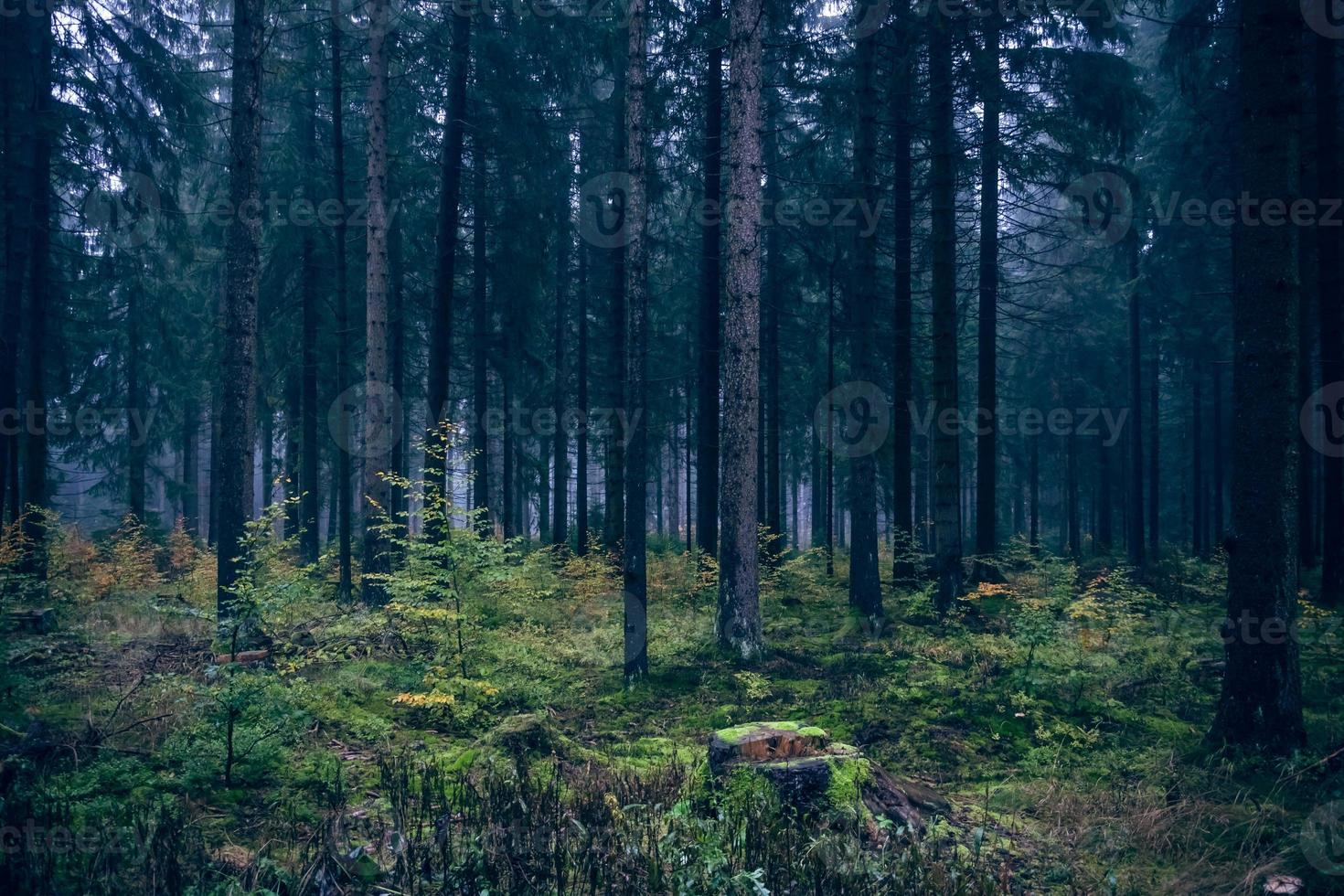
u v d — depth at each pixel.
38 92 15.06
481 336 19.61
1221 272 21.14
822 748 5.82
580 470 23.72
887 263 20.67
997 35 14.83
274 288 20.05
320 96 20.81
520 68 17.81
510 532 23.48
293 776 6.09
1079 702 8.48
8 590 11.54
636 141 10.45
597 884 4.27
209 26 16.84
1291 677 6.89
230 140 10.35
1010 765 7.17
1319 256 13.80
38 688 7.48
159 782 5.61
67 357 18.48
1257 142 7.02
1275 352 6.95
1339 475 13.52
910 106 15.69
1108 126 15.40
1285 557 6.95
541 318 22.09
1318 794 5.99
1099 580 11.49
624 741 7.71
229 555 9.85
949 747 7.51
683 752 7.26
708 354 17.31
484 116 17.05
